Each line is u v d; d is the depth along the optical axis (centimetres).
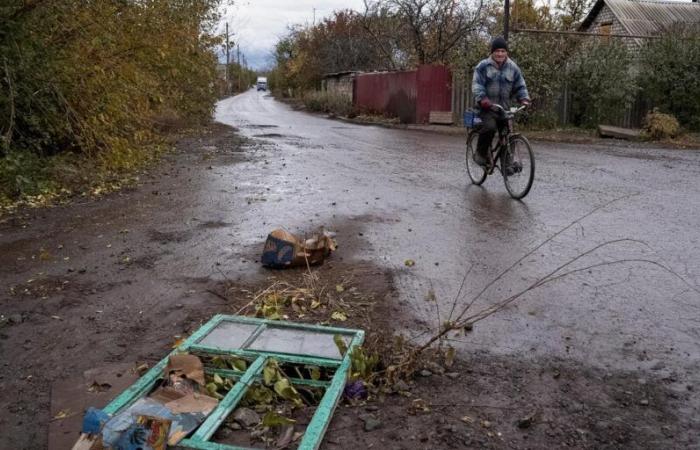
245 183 923
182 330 384
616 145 1576
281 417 267
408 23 2777
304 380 309
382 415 286
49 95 920
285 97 6300
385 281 467
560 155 1322
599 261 516
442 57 2667
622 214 701
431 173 1035
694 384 314
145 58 1023
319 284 460
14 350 360
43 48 865
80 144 929
